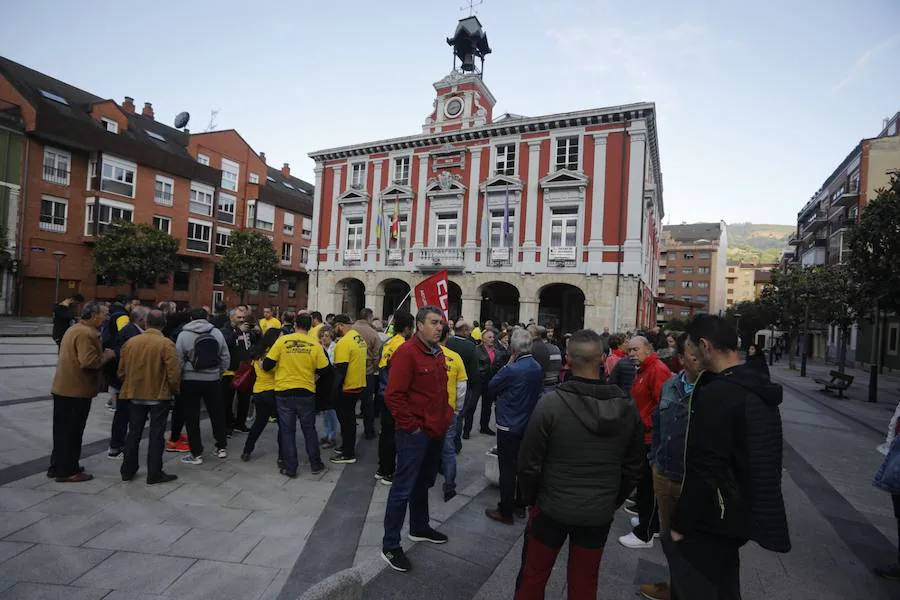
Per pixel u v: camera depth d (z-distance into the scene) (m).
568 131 23.25
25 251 28.19
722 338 2.52
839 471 6.95
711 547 2.32
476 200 25.30
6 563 3.43
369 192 28.88
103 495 4.73
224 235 39.81
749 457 2.22
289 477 5.59
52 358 13.62
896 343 26.02
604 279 22.09
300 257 47.12
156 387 5.09
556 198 23.33
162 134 38.34
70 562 3.49
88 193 30.92
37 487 4.81
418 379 3.90
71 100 32.38
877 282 12.43
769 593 3.62
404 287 30.62
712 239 89.19
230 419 7.29
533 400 4.62
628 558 4.11
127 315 7.99
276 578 3.44
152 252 28.55
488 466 5.65
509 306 28.30
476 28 28.55
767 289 27.05
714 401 2.34
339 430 8.23
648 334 9.36
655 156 27.25
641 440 2.72
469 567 3.77
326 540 4.08
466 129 25.22
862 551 4.37
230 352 7.37
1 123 26.94
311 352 5.74
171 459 6.04
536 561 2.74
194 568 3.51
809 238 46.50
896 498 3.99
